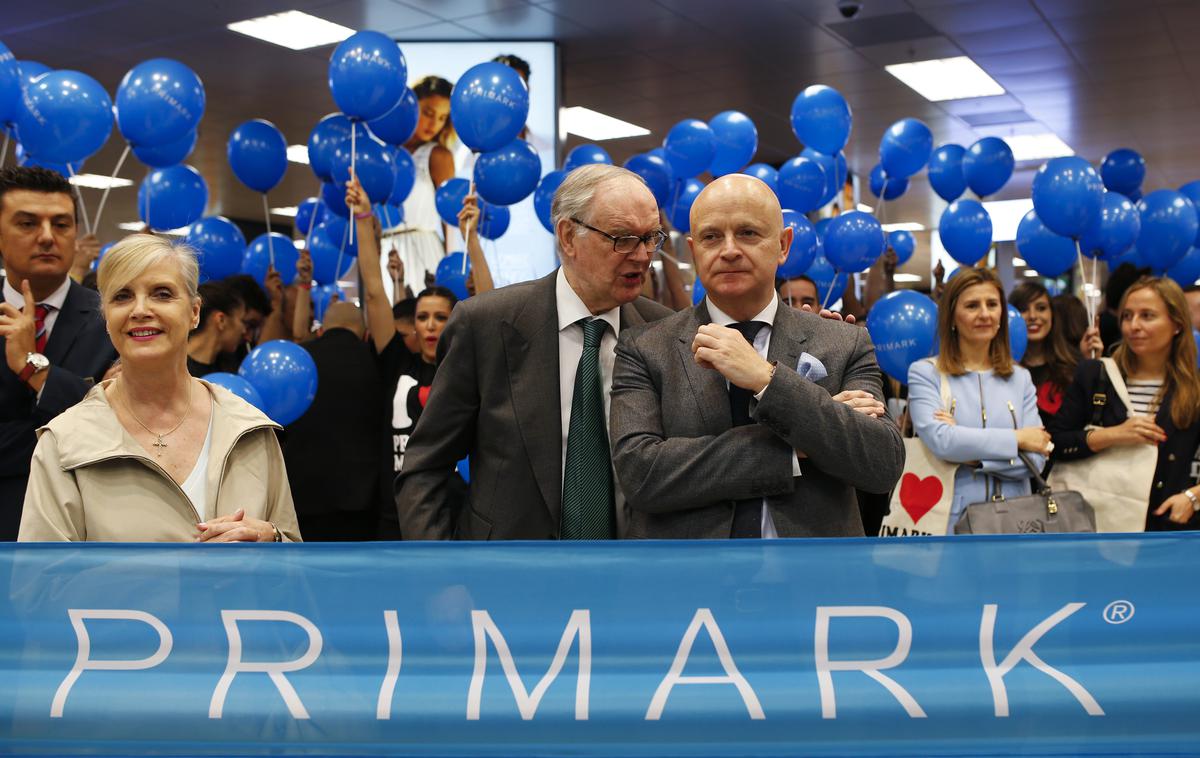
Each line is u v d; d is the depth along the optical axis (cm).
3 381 229
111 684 154
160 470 175
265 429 191
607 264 185
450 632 154
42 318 246
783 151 1137
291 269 558
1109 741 149
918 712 150
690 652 152
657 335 185
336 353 337
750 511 170
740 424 174
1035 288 418
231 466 184
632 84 866
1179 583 149
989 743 149
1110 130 1026
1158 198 561
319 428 327
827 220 502
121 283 175
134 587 155
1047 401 413
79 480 174
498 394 197
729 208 172
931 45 764
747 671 151
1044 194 448
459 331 200
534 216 708
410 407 327
